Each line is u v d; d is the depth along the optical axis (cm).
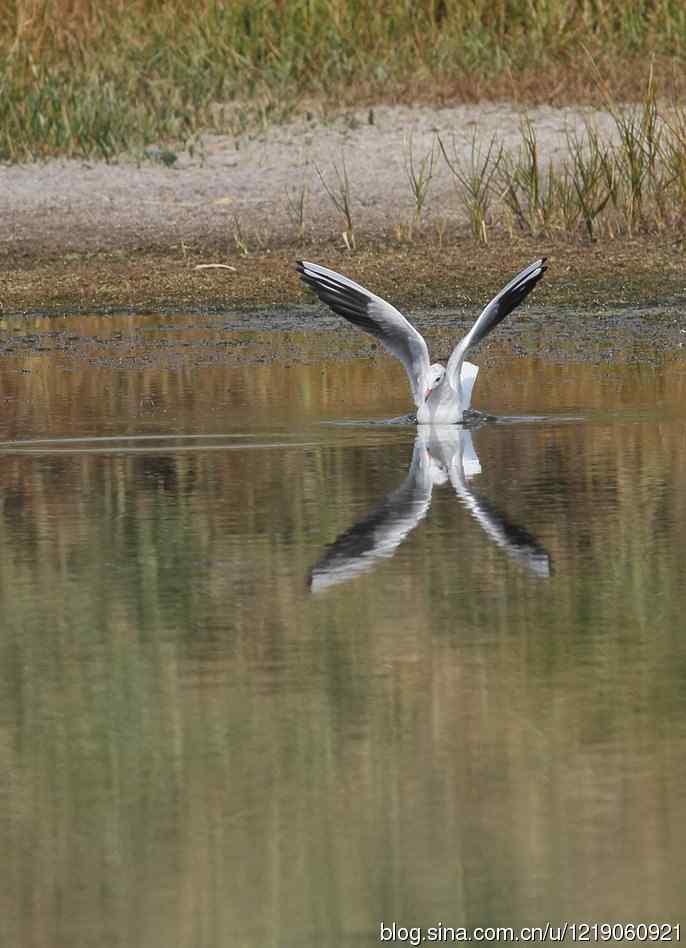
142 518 1157
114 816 704
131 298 2162
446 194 2481
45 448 1378
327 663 869
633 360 1733
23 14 2869
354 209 2452
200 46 2928
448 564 1039
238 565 1045
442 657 876
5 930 619
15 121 2714
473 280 2181
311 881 645
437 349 1825
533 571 1023
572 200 2345
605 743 767
